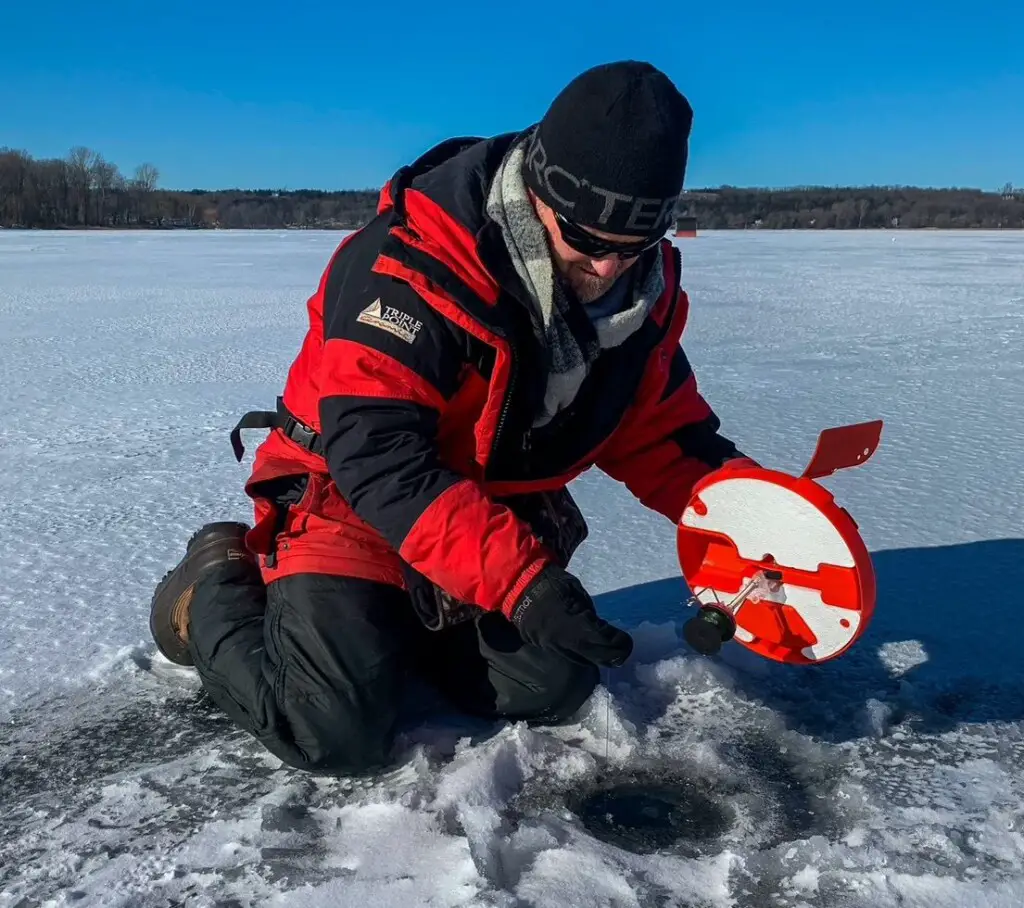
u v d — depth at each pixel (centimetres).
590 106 117
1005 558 208
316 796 132
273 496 147
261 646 142
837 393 398
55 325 662
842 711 152
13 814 130
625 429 159
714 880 113
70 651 174
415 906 108
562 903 108
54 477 281
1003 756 138
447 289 125
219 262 1538
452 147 149
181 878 115
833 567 129
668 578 204
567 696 144
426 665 159
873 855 115
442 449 139
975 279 1071
